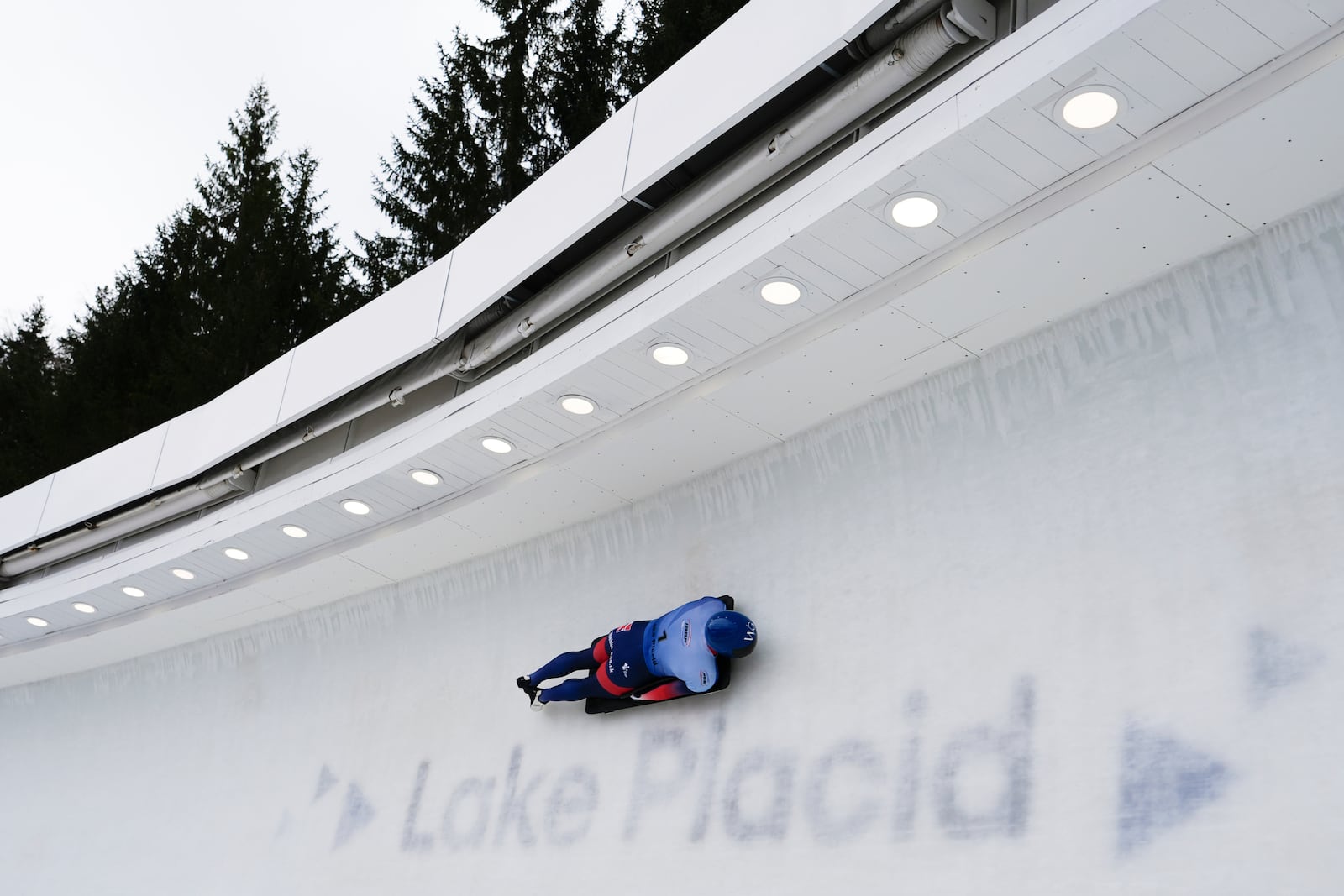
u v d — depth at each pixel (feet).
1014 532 13.96
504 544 21.84
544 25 44.88
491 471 19.07
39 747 30.63
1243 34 9.64
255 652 26.68
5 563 27.50
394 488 19.80
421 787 20.67
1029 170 11.55
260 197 52.90
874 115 12.73
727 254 13.58
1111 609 12.50
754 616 16.80
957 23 11.50
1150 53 9.88
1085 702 12.24
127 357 54.29
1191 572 11.98
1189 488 12.39
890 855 13.14
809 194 12.63
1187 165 11.35
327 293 52.06
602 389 16.20
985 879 12.12
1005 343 14.92
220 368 48.62
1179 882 10.62
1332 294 11.89
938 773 13.21
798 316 14.28
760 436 17.51
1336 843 9.76
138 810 26.50
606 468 18.58
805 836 14.19
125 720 28.84
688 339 14.84
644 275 15.84
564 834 17.48
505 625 21.25
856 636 15.19
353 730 22.98
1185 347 13.06
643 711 17.69
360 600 24.84
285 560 23.36
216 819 24.47
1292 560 11.20
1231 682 11.14
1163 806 11.08
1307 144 11.03
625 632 17.56
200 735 26.48
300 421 21.34
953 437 15.28
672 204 14.71
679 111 13.52
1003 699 13.03
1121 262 13.15
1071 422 13.91
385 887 19.80
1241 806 10.52
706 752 16.21
